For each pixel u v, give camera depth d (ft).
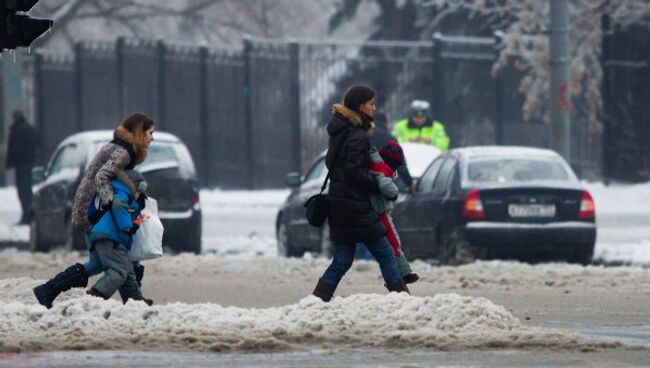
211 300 173.47
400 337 119.24
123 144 141.79
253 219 386.93
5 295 153.28
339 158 143.84
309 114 472.85
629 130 398.01
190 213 278.26
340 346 118.83
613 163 397.60
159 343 119.03
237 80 484.74
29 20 142.20
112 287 139.95
